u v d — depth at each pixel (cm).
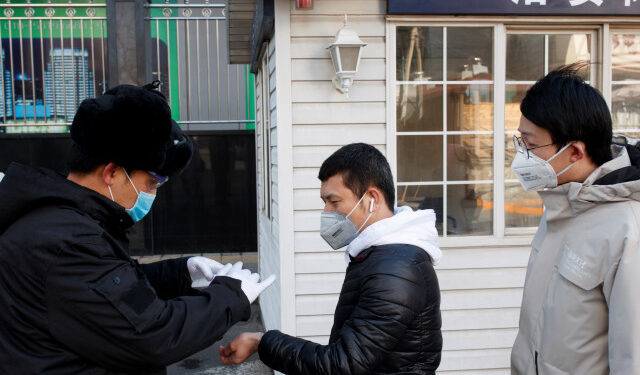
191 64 905
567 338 168
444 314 369
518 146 194
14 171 147
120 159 147
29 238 137
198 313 146
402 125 368
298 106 352
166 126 151
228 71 905
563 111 166
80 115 146
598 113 166
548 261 182
